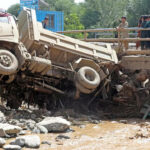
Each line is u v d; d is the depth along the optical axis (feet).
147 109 32.55
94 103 35.83
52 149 19.70
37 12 82.84
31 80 32.48
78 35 121.39
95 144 20.81
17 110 32.07
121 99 33.53
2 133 22.03
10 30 30.42
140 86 34.30
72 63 33.99
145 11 119.75
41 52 32.09
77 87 32.60
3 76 30.94
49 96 35.06
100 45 37.22
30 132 24.11
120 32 39.01
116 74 36.96
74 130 25.11
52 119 25.71
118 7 151.53
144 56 35.47
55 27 85.46
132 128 26.27
